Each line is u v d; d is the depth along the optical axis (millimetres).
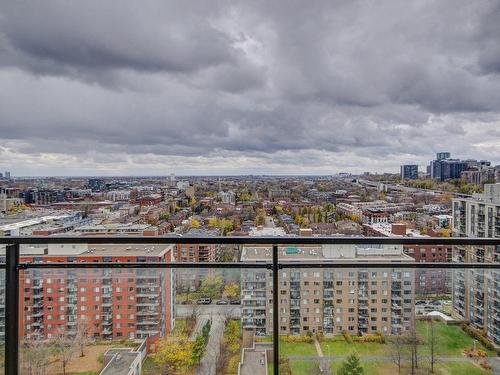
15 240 1719
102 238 1715
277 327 1846
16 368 1760
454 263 1836
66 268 1810
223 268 1843
